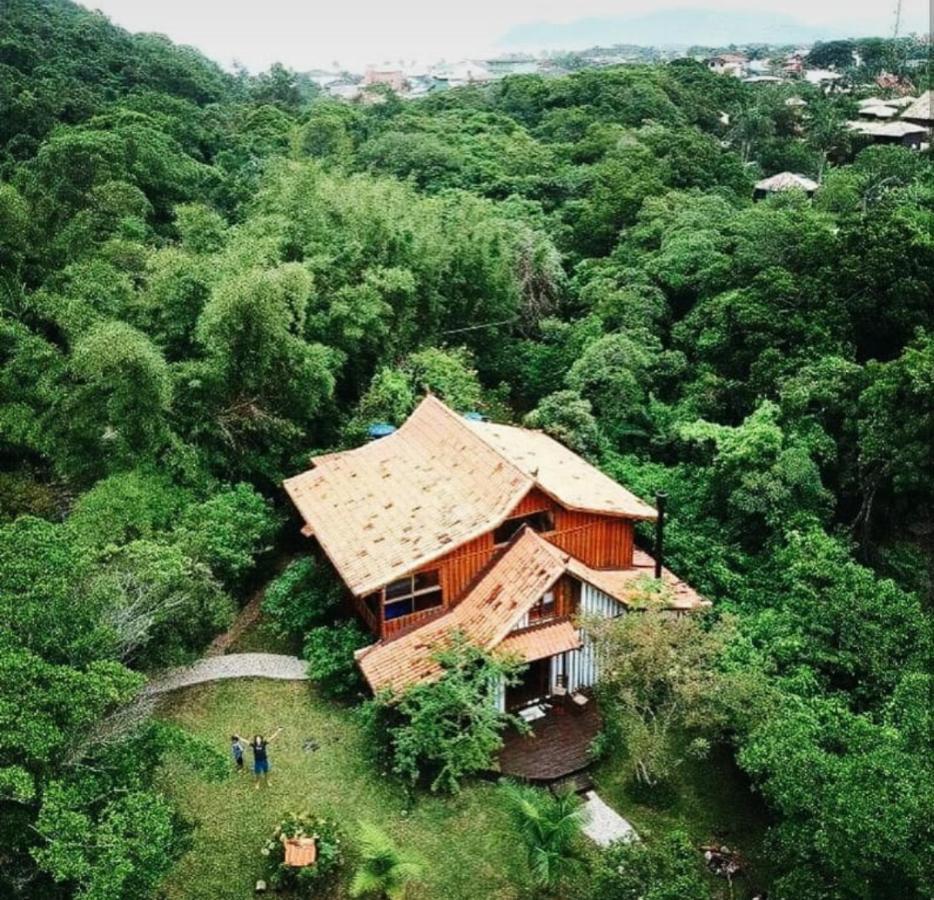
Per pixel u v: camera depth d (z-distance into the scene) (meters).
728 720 18.30
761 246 35.44
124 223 39.62
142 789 14.66
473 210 42.00
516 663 20.14
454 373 33.59
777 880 15.27
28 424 26.62
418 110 80.56
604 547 24.05
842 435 28.12
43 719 12.44
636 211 46.81
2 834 12.98
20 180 40.62
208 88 91.06
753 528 27.06
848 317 30.83
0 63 64.19
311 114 79.31
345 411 33.53
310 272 30.78
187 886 17.08
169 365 26.95
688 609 22.39
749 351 32.34
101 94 67.06
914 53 137.38
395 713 20.62
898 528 27.97
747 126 76.19
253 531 25.55
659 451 32.59
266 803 19.06
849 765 14.46
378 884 16.09
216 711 21.86
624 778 19.78
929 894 12.76
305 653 23.27
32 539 14.95
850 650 20.06
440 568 22.08
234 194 52.91
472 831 18.42
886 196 44.38
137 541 20.48
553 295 43.00
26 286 32.88
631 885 15.35
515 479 22.62
